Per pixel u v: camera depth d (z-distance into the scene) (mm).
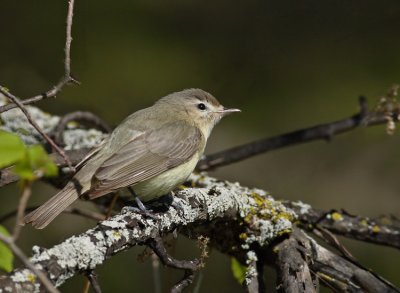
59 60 14703
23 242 12469
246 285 8062
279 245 8211
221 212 8125
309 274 7812
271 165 14602
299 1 15602
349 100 14359
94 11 14961
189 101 10273
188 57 15148
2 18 14688
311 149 14703
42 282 5102
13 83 14383
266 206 8445
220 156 10961
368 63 14703
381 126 14477
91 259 6254
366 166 14359
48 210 7715
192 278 7004
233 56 15344
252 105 14828
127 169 8586
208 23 15602
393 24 14961
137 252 12492
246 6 15773
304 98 14703
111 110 14539
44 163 4926
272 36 15445
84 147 10203
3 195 12938
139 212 7320
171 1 15562
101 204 10266
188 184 9992
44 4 14898
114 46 14922
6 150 4840
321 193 14219
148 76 14797
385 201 13977
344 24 15211
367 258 12547
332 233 9102
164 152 8953
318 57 15047
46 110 14406
